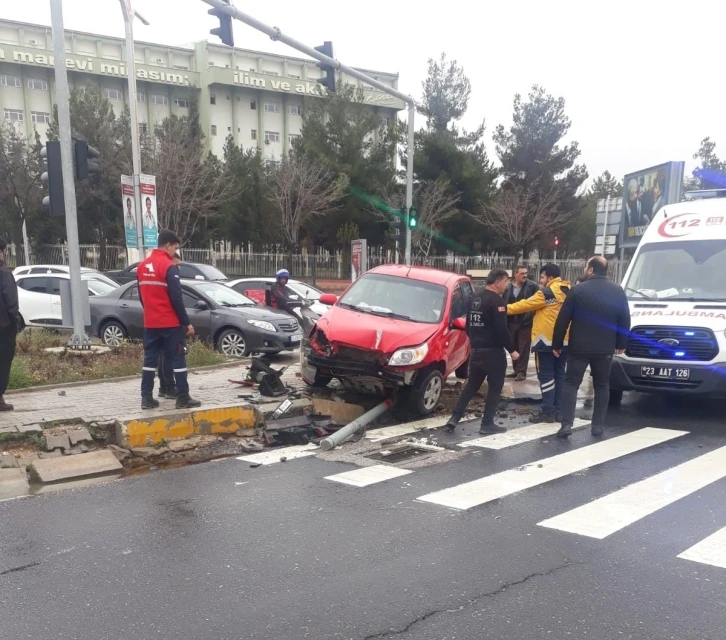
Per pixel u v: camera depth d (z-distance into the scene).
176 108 60.62
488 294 7.41
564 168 40.53
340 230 36.09
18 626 3.34
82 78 56.28
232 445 7.03
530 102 39.69
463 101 38.06
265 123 63.97
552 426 8.05
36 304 14.89
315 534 4.57
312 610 3.52
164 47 60.53
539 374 8.40
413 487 5.64
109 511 4.99
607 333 7.27
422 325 8.59
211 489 5.54
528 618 3.46
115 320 12.98
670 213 10.15
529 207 37.56
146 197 14.61
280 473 6.02
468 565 4.09
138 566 4.05
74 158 10.84
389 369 7.97
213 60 62.00
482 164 37.53
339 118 37.12
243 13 11.52
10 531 4.58
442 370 8.73
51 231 38.97
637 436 7.52
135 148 14.92
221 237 41.16
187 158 36.81
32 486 5.66
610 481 5.84
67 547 4.32
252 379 9.01
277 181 36.75
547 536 4.57
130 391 8.44
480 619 3.45
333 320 8.66
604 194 52.44
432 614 3.49
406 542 4.45
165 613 3.48
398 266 10.22
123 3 15.51
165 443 6.80
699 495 5.46
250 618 3.43
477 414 8.66
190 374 10.08
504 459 6.55
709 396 8.13
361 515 4.95
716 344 7.96
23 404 7.54
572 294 7.33
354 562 4.12
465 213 37.06
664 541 4.50
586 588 3.80
